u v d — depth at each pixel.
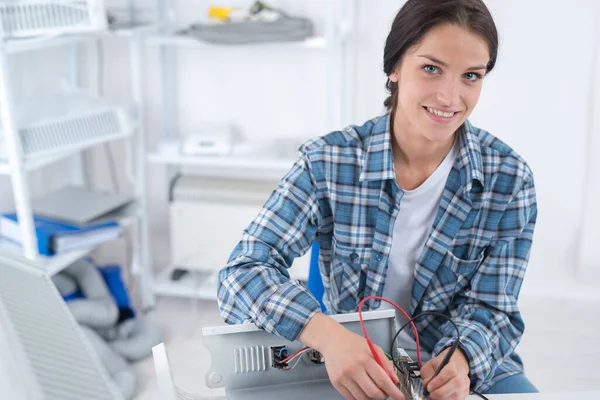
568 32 2.58
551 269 2.81
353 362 0.93
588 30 2.57
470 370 1.06
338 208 1.23
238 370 1.00
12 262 0.77
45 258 2.23
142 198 2.60
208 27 2.38
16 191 2.05
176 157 2.56
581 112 2.64
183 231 2.67
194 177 2.69
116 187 2.98
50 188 2.90
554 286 2.81
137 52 2.49
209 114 2.84
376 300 1.26
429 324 1.26
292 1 2.63
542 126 2.68
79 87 2.83
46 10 1.99
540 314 2.68
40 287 0.73
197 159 2.54
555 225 2.77
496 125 2.70
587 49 2.58
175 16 2.73
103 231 2.39
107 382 0.55
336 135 1.25
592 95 2.62
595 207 2.70
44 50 2.79
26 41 2.01
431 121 1.08
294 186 1.22
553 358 2.40
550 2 2.56
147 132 2.89
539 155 2.71
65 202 2.48
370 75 2.69
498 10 2.59
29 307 0.64
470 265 1.22
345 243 1.24
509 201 1.20
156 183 2.93
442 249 1.21
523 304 2.75
